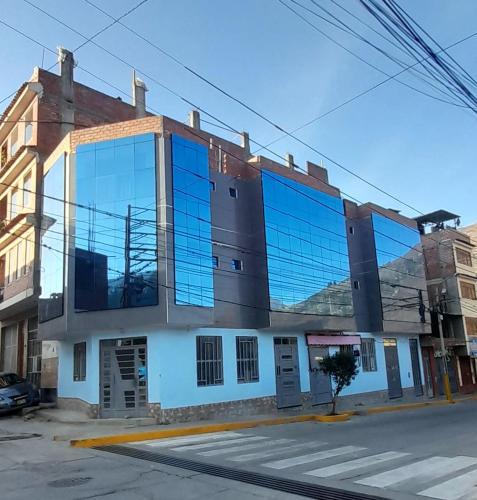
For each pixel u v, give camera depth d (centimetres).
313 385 2441
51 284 2012
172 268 1820
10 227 2362
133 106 2777
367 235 3073
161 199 1858
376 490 769
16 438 1461
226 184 2261
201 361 1952
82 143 1962
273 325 2186
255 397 2127
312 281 2466
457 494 730
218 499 734
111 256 1847
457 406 2775
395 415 2184
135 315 1780
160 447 1255
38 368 2469
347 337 2744
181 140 1966
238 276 2197
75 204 1834
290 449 1184
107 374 1842
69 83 2494
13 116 2586
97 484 838
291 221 2416
